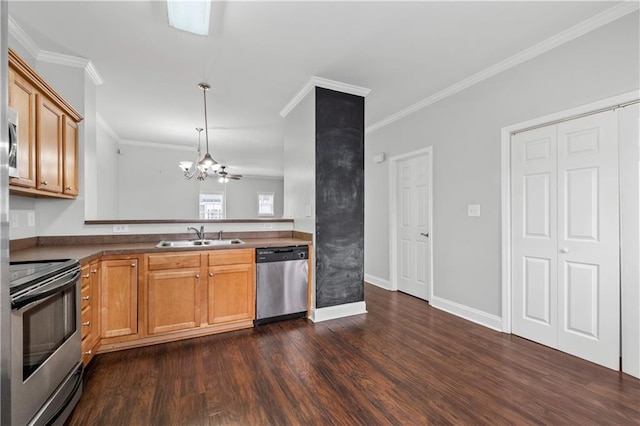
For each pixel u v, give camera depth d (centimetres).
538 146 256
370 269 477
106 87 331
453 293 333
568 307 236
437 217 353
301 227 346
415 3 201
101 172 455
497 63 280
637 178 201
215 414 166
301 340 264
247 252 290
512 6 204
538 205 256
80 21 218
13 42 226
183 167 432
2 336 92
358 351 243
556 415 166
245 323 291
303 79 314
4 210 92
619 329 209
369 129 472
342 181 328
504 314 280
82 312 201
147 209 593
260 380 200
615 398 180
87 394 183
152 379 201
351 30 231
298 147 355
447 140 339
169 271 257
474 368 216
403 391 188
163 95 355
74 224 275
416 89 337
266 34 235
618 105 209
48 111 212
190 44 249
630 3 199
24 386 126
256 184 982
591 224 222
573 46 231
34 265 167
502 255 281
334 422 161
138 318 247
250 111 411
